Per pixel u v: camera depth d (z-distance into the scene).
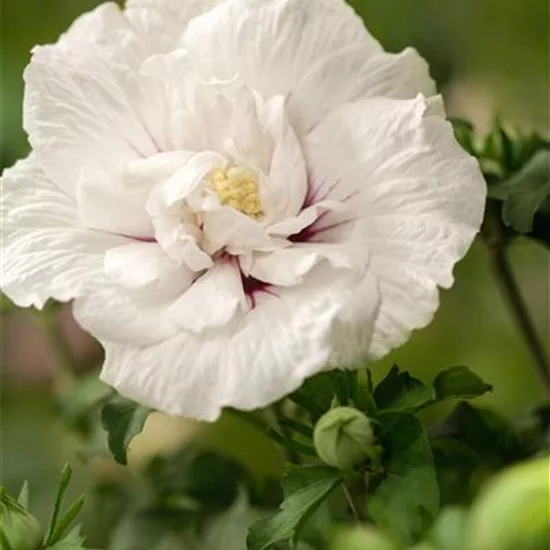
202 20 0.55
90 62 0.54
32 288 0.52
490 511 0.43
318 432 0.52
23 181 0.54
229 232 0.52
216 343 0.51
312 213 0.52
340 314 0.51
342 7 0.54
